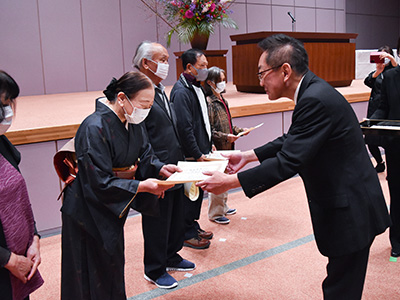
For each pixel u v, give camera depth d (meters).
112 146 1.80
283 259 2.96
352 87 6.47
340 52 6.34
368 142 2.95
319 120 1.62
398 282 2.60
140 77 1.77
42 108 4.98
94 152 1.71
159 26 8.37
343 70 6.45
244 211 3.99
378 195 1.74
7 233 1.48
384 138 2.81
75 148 1.77
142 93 1.75
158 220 2.58
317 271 2.76
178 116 2.92
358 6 12.56
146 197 2.00
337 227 1.67
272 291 2.54
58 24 7.43
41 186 3.49
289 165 1.64
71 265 1.87
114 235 1.79
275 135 4.91
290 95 1.80
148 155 2.12
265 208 4.05
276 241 3.27
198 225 3.38
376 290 2.51
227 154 2.32
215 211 3.68
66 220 1.84
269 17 9.99
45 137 3.44
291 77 1.75
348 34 6.33
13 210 1.50
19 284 1.56
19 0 7.05
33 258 1.60
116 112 1.83
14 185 1.51
